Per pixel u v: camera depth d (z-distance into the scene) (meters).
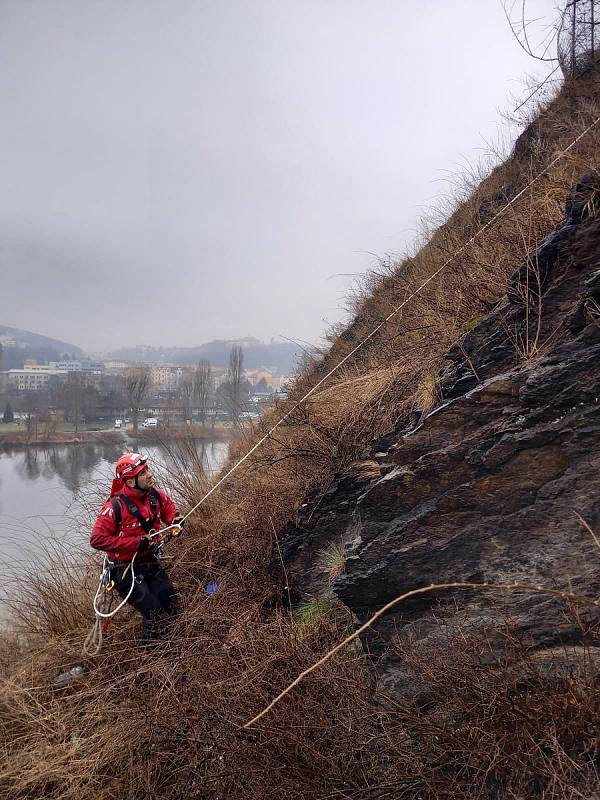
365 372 6.34
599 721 2.68
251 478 6.29
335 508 5.02
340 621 4.47
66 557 6.18
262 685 3.69
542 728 2.81
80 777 3.70
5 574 5.94
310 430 5.80
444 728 3.09
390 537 3.85
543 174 5.77
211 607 4.87
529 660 3.11
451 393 4.36
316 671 3.70
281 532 5.33
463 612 3.59
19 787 3.71
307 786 3.12
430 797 2.97
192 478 7.07
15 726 4.34
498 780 2.88
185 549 5.80
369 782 3.14
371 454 5.00
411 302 6.51
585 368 3.52
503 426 3.71
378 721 3.37
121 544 4.72
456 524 3.72
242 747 3.36
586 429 3.46
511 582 3.51
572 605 3.10
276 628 4.34
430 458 3.88
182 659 4.18
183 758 3.67
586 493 3.43
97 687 4.34
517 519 3.57
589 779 2.64
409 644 3.58
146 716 3.77
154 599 4.79
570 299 3.92
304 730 3.32
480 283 5.10
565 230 3.99
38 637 5.48
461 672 3.17
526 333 4.03
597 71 7.54
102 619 4.80
